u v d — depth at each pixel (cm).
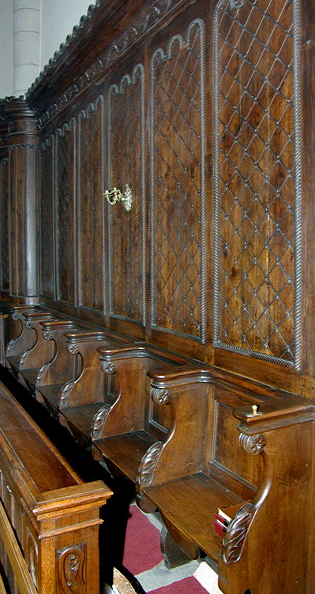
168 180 303
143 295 336
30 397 527
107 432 317
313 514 206
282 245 217
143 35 321
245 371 242
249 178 235
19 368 471
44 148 523
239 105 240
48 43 556
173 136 296
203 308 271
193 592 254
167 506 232
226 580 187
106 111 380
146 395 326
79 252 438
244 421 189
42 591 145
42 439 195
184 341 291
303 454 203
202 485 252
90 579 154
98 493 151
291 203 211
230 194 249
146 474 250
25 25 575
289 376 215
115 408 319
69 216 460
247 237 239
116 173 371
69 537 149
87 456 404
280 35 213
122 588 241
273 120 219
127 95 350
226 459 251
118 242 372
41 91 486
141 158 331
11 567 195
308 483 206
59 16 521
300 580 208
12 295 559
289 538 203
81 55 397
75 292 448
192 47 275
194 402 261
